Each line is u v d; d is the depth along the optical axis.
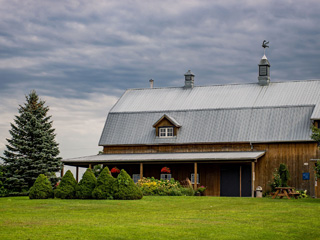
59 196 33.59
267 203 30.05
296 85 47.59
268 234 18.48
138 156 46.00
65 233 18.31
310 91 46.09
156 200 32.09
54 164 48.78
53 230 18.95
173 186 39.56
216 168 44.69
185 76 52.03
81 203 29.91
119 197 32.56
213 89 50.59
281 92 47.16
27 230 18.94
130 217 23.05
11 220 21.80
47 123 50.62
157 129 47.72
